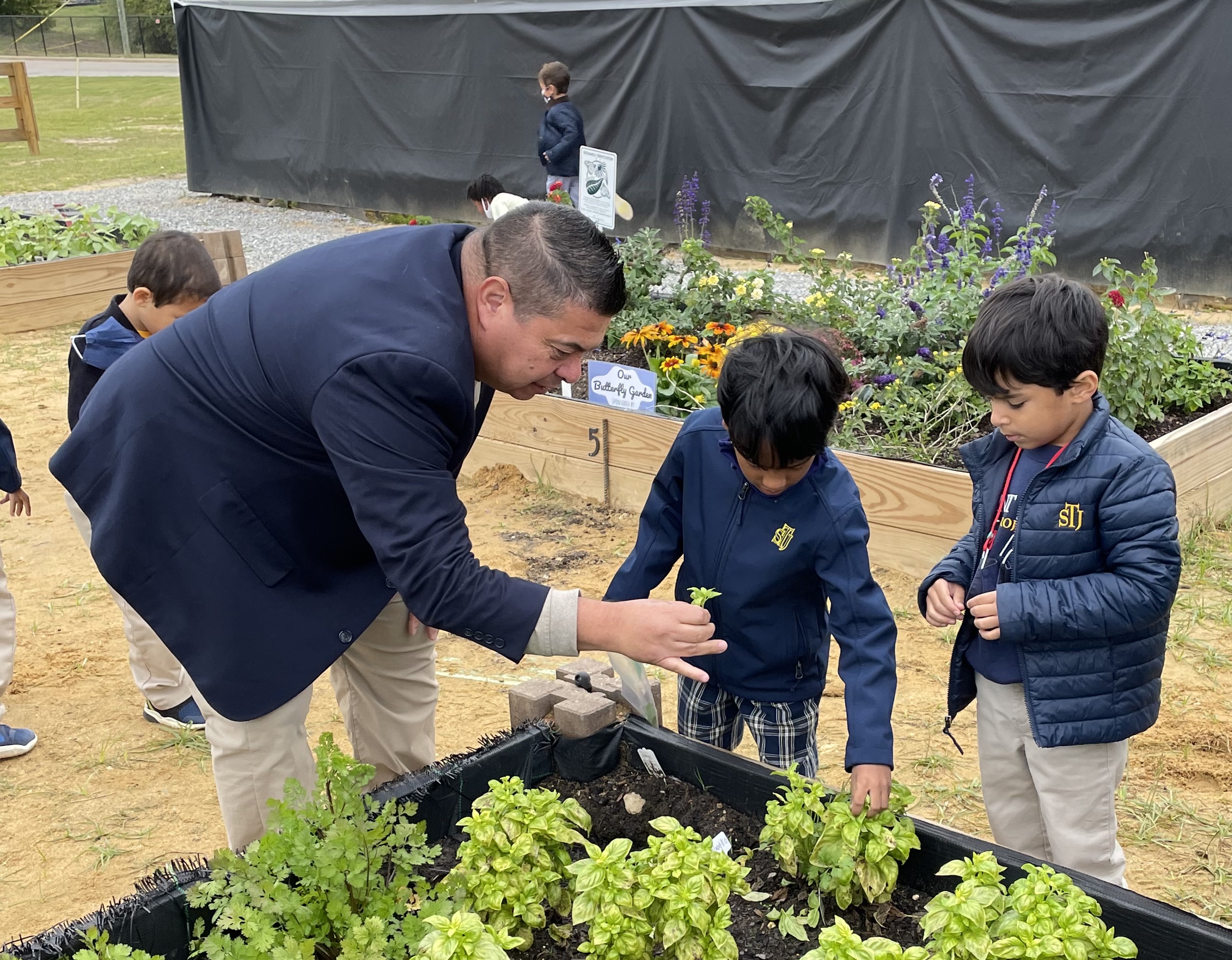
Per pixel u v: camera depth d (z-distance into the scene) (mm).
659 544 2740
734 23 10820
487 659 4406
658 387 5836
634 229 12219
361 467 1980
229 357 2197
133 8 42000
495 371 2195
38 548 5508
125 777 3691
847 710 2326
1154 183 8758
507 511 5656
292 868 1971
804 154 10766
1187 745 3559
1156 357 5219
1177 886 2965
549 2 11992
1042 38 9008
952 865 1943
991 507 2570
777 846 2176
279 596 2365
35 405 7496
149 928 2029
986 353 2314
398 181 14102
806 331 2406
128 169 20422
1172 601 2320
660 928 1981
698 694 2844
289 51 14719
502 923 2064
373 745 3021
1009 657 2492
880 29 9914
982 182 9680
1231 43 8141
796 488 2447
